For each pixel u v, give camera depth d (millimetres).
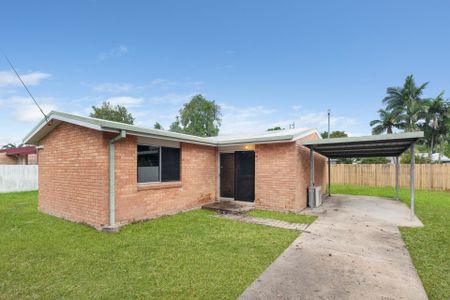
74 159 6754
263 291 3168
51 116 6809
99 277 3518
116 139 5941
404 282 3426
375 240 5289
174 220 6992
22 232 5723
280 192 8438
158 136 6961
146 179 7168
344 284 3365
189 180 8570
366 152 11281
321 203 10266
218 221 6914
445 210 8656
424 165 16031
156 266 3893
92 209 6172
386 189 15797
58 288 3209
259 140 8367
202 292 3129
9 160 20266
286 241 5168
